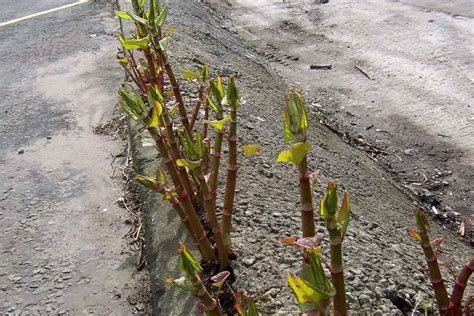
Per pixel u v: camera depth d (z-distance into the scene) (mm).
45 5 8430
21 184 3869
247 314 1481
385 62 7672
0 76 5832
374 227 3387
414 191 5199
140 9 2738
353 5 9859
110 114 4781
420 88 6922
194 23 7305
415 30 8461
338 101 6918
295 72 7762
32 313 2732
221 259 2385
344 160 4902
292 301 2223
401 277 2605
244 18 9844
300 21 9484
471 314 2391
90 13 7777
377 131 6254
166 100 3787
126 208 3484
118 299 2775
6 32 7285
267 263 2441
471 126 6086
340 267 1413
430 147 5879
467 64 7273
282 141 4379
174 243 2729
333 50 8273
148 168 3416
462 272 1840
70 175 3928
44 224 3414
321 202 1370
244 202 2947
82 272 2984
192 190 2650
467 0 9250
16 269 3041
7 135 4590
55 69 5887
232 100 2193
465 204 5059
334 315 1469
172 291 2443
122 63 3984
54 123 4719
